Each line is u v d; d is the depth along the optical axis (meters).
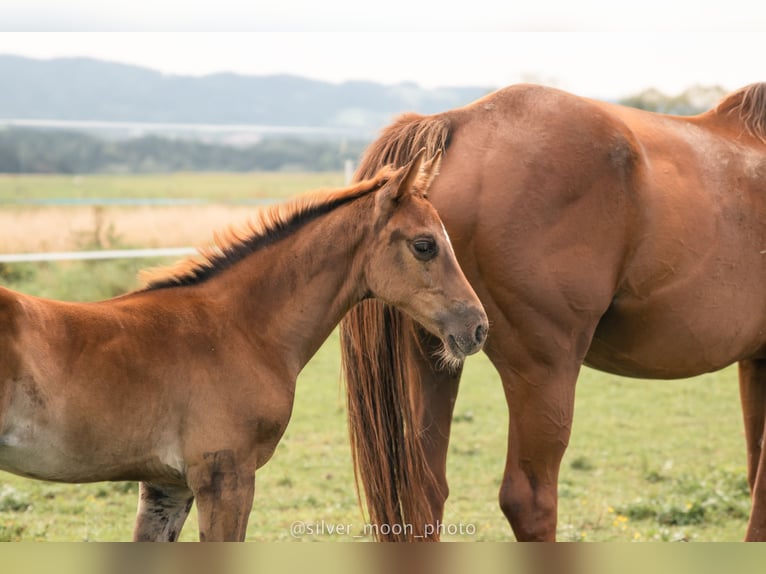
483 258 5.82
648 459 10.36
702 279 6.17
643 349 6.29
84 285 15.49
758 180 6.48
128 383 4.88
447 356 5.53
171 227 20.38
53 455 4.73
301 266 5.58
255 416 5.22
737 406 12.81
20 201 21.69
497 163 5.86
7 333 4.53
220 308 5.37
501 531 7.99
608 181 5.89
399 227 5.50
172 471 5.09
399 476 5.99
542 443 5.96
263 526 7.92
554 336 5.86
